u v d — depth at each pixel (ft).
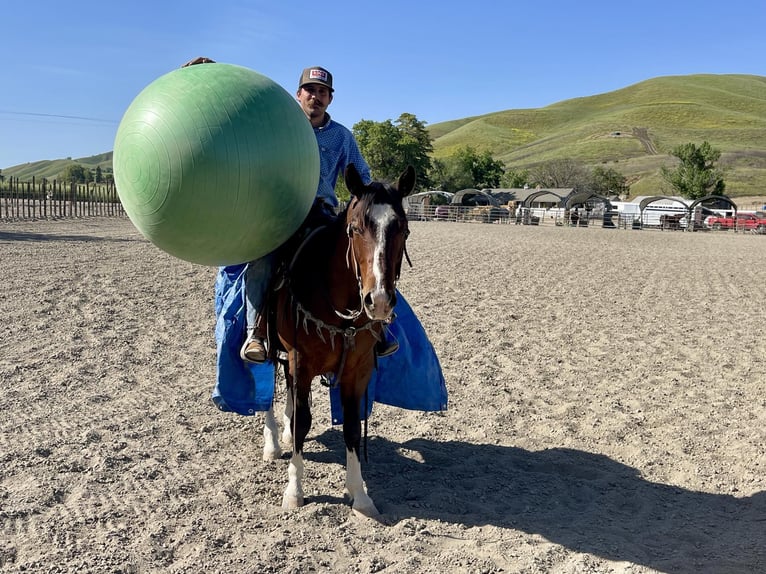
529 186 315.37
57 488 14.58
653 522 14.14
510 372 25.43
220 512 13.99
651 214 186.60
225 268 16.11
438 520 13.92
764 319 36.76
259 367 16.37
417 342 16.81
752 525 13.87
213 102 11.76
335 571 11.87
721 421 20.30
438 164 319.27
